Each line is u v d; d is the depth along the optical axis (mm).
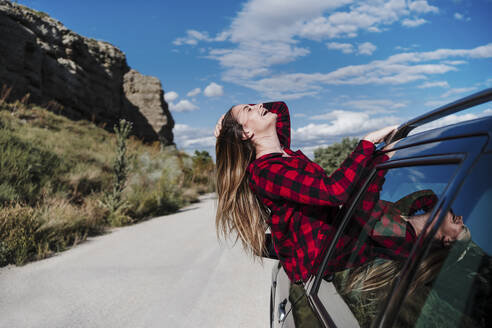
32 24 30484
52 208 8328
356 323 1163
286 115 2359
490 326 797
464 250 884
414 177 1223
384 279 1161
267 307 4027
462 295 864
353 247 1434
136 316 3893
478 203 880
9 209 7188
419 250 966
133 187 12773
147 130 47219
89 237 8273
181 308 4086
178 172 18703
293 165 1729
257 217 1986
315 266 1676
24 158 10336
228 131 1927
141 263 6008
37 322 3781
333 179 1551
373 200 1440
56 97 30578
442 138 1162
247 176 1959
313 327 1380
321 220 1730
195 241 7691
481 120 1038
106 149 18906
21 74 25531
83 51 37000
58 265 5871
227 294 4492
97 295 4531
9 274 5379
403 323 947
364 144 1598
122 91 45875
